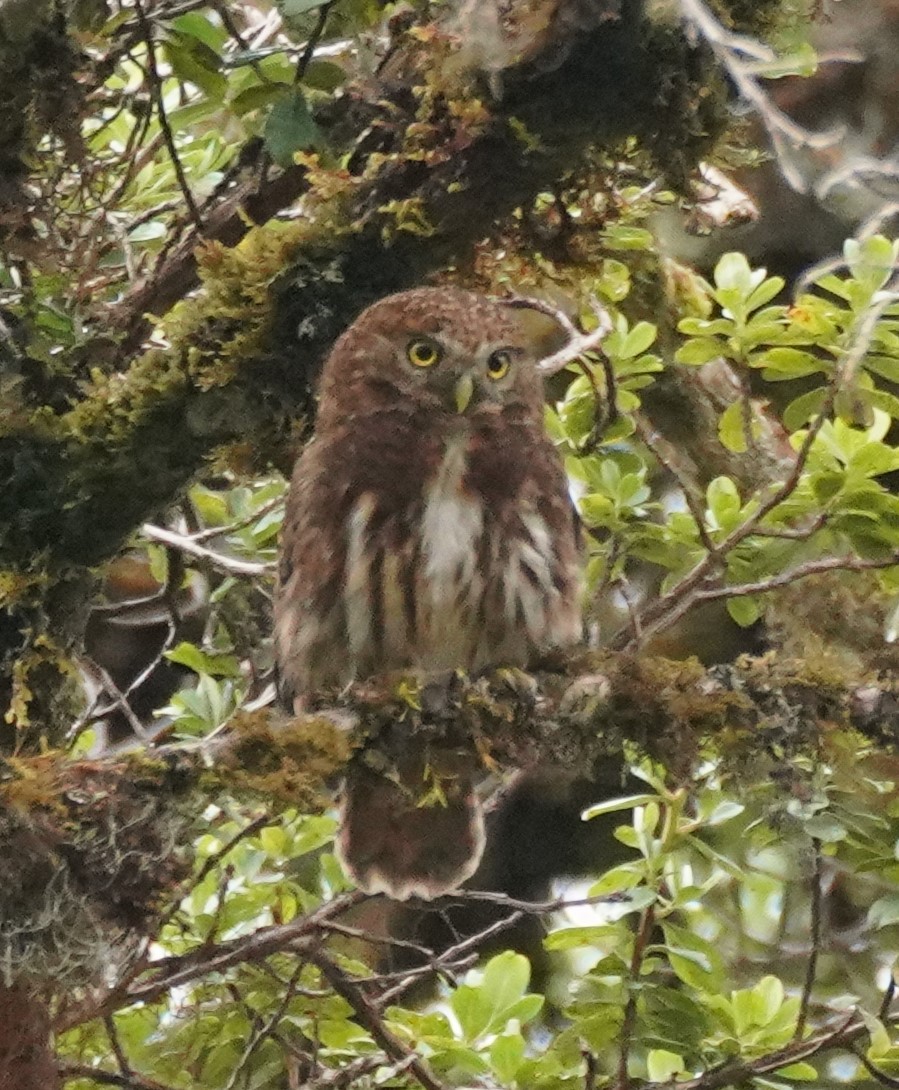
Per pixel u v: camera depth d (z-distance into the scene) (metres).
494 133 5.86
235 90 6.98
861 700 5.54
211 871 7.44
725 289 7.38
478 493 7.08
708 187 8.09
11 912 5.34
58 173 6.37
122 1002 6.69
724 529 7.61
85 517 6.22
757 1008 6.90
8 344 6.33
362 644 7.18
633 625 6.86
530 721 5.88
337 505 7.11
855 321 6.72
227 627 8.18
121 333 6.84
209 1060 7.47
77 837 5.37
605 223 6.53
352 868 6.93
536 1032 9.83
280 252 6.05
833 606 7.52
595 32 5.67
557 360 7.69
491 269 7.00
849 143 6.57
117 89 7.64
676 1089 6.66
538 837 11.00
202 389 6.07
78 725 7.30
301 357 6.09
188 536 8.17
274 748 5.55
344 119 6.35
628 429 8.13
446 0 5.94
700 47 5.73
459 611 7.07
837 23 11.25
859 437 7.07
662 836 6.93
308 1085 6.99
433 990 9.81
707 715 5.59
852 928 9.64
